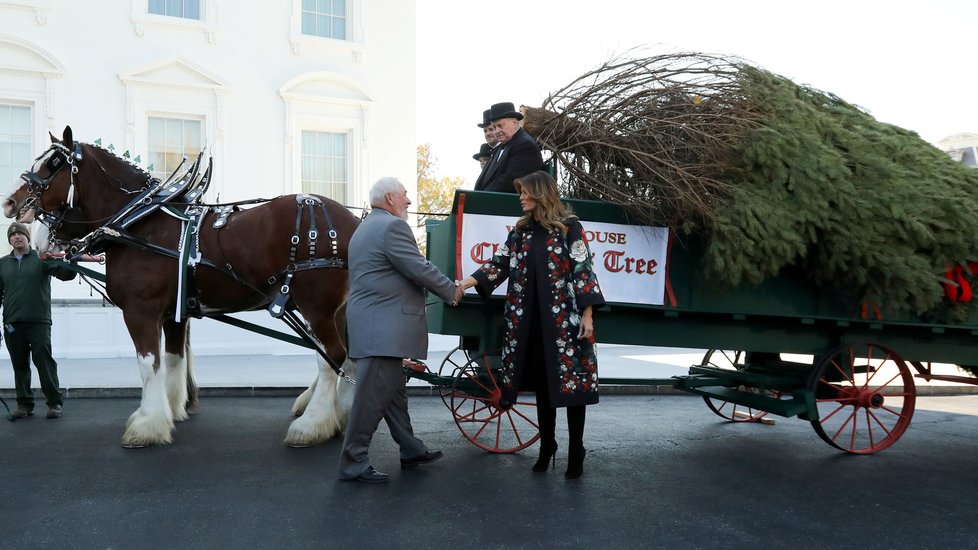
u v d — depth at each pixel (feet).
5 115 41.96
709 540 13.73
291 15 48.47
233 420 24.43
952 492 17.49
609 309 18.74
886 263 18.40
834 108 21.09
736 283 18.16
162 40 45.16
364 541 13.20
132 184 20.79
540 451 18.15
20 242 24.21
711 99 19.38
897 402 34.60
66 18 42.80
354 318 16.33
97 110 43.50
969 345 21.86
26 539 13.17
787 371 22.79
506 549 12.97
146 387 20.30
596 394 16.85
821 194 18.13
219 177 46.47
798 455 21.22
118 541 13.10
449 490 16.43
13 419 24.21
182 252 19.54
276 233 19.42
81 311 41.09
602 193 18.92
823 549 13.44
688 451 21.34
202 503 15.24
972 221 18.95
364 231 16.38
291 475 17.34
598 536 13.76
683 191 17.81
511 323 16.97
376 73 51.11
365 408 16.57
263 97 47.75
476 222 18.02
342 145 50.67
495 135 19.43
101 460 18.67
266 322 45.47
